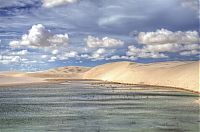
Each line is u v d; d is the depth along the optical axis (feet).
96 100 268.21
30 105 234.38
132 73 636.07
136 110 205.67
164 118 174.50
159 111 200.34
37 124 159.33
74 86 478.59
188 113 191.31
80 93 337.72
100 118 176.35
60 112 199.62
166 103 242.17
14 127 152.56
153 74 553.64
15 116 183.83
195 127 150.92
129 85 506.89
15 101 260.83
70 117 179.83
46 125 156.76
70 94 327.26
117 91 367.04
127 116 182.09
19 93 338.95
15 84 510.17
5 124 159.53
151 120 169.07
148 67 652.07
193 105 228.84
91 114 190.60
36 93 338.75
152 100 264.52
